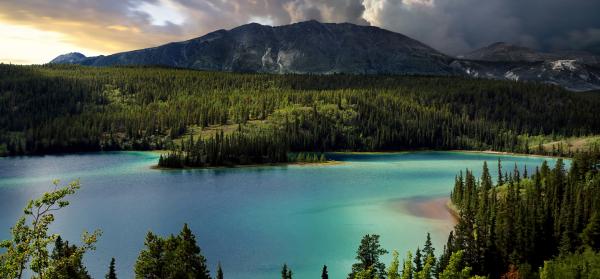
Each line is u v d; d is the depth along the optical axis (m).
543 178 135.25
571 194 103.25
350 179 189.88
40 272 29.73
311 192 159.25
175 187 170.62
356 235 104.12
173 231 109.00
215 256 90.00
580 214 89.25
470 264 77.75
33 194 157.25
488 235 83.12
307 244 97.50
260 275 79.94
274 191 161.88
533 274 71.44
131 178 190.88
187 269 54.00
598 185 113.44
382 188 167.12
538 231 85.00
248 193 158.25
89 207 136.62
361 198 147.38
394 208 131.50
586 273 64.44
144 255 54.56
